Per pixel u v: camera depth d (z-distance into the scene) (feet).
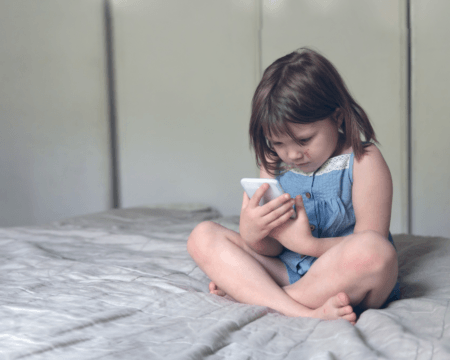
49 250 4.79
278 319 2.59
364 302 2.81
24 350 2.15
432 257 4.02
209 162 9.12
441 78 7.42
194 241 3.23
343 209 3.22
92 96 9.45
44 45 9.46
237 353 2.09
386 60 7.70
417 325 2.37
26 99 9.55
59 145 9.56
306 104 2.81
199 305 2.89
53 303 2.94
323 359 1.93
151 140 9.49
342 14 7.95
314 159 3.01
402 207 7.72
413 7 7.51
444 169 7.48
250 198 3.10
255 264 3.03
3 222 9.65
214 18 8.89
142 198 9.62
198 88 9.10
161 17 9.25
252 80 8.68
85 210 9.59
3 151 9.57
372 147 3.19
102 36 9.39
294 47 8.32
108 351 2.13
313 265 2.85
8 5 9.42
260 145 3.29
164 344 2.20
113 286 3.32
